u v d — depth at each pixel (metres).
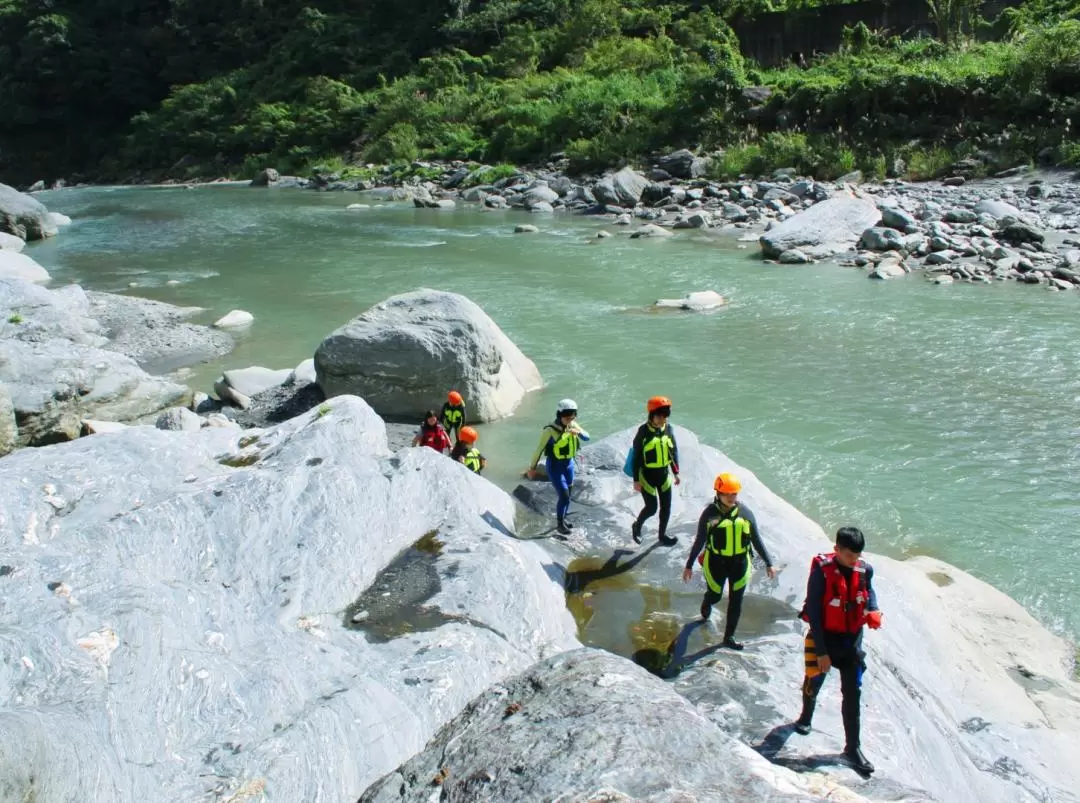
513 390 15.05
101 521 7.30
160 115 66.81
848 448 13.06
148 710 5.00
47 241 31.77
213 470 8.62
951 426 13.73
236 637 6.20
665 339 18.27
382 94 57.88
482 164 47.19
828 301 20.88
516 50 57.34
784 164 37.16
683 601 8.32
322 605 7.00
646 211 34.22
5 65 71.94
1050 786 6.73
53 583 5.83
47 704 4.66
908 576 9.16
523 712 4.93
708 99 42.09
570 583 8.67
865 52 44.41
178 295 23.25
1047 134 34.00
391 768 5.39
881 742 6.04
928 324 18.81
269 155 58.47
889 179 35.16
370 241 30.67
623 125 43.81
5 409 12.32
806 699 5.93
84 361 14.02
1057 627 9.24
